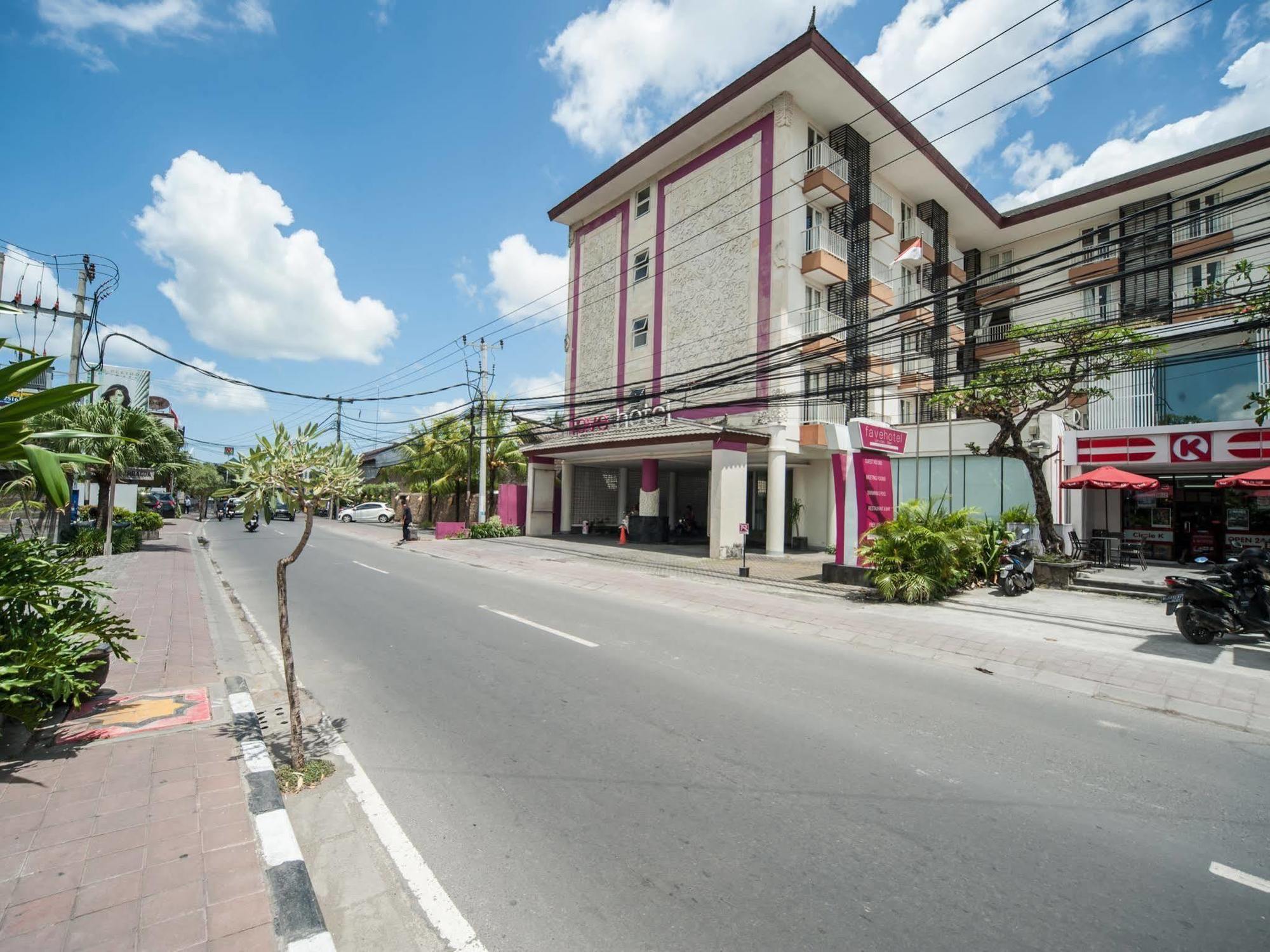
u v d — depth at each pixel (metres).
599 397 27.72
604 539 24.91
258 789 3.71
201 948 2.42
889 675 6.59
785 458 20.91
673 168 24.83
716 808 3.72
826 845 3.33
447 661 6.95
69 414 15.95
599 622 9.12
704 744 4.66
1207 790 4.06
